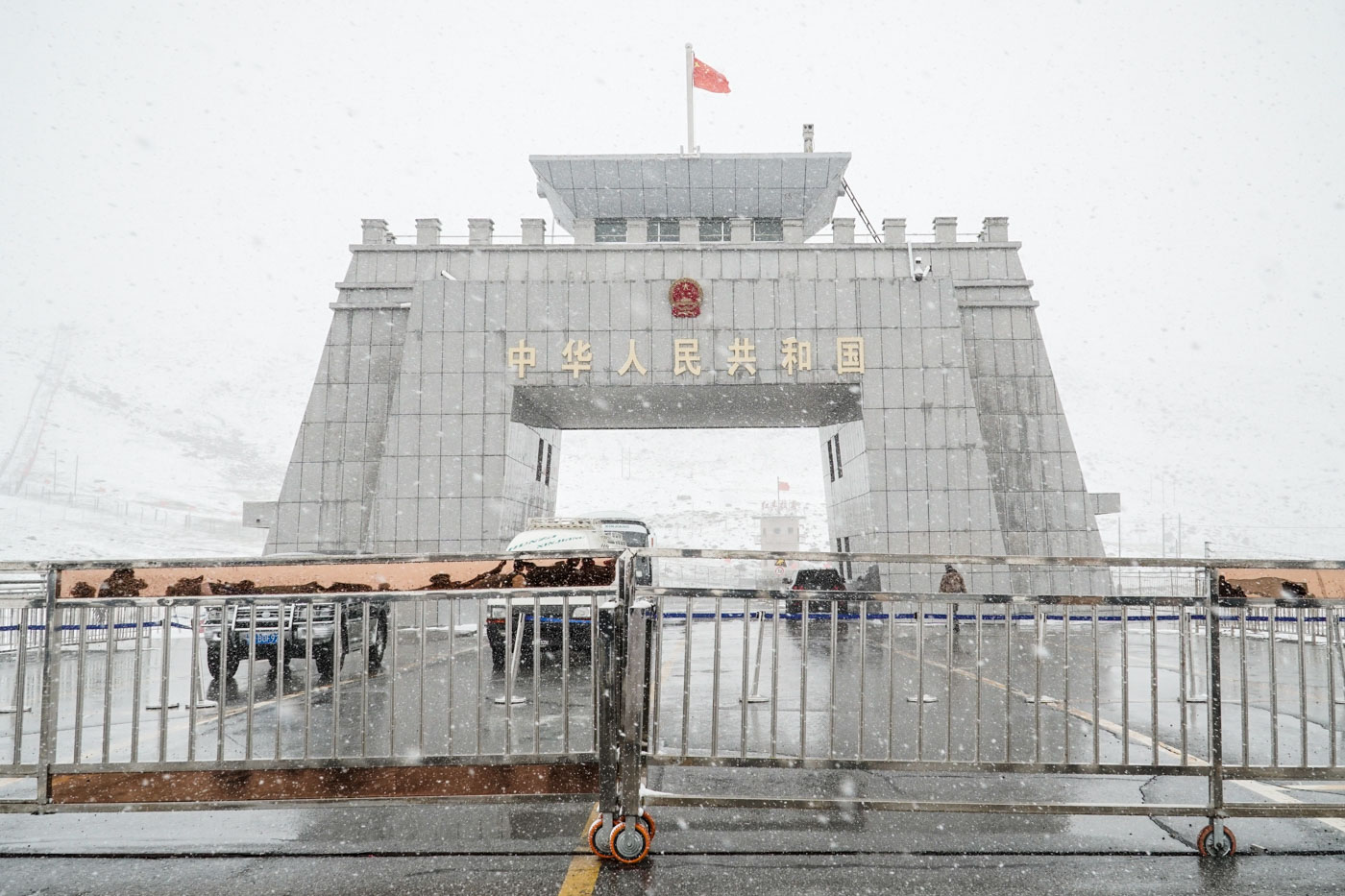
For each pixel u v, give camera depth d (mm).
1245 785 5355
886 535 24656
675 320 25078
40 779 4125
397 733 6859
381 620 12078
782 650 14688
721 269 26781
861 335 25266
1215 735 4043
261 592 4215
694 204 29859
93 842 4113
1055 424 26781
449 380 24859
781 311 25219
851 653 13859
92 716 8148
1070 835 4238
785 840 4145
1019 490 26422
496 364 24922
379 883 3561
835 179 29359
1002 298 27328
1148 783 5363
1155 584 25375
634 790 3887
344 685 9938
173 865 3775
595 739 4148
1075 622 21688
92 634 17000
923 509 24734
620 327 25016
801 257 26922
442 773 4117
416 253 26922
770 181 29266
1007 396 26875
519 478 26422
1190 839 4172
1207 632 4152
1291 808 3961
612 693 4023
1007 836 4215
